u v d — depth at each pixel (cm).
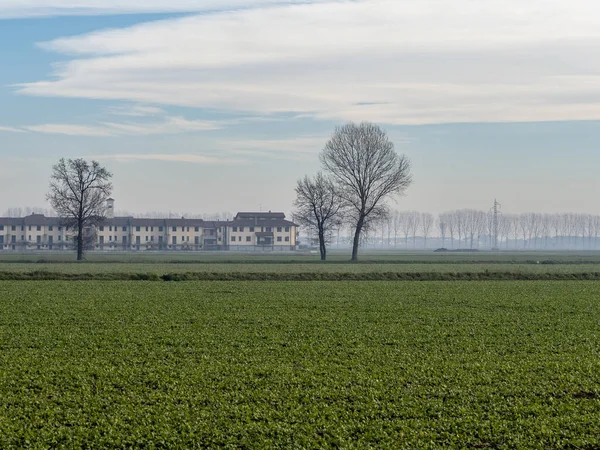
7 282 8519
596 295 7156
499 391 2952
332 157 16100
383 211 16088
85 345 4019
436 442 2344
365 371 3328
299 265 13550
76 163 16238
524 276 9819
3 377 3155
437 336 4391
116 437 2375
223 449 2280
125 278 9225
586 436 2364
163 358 3641
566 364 3472
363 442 2331
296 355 3731
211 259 16338
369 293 7319
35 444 2298
